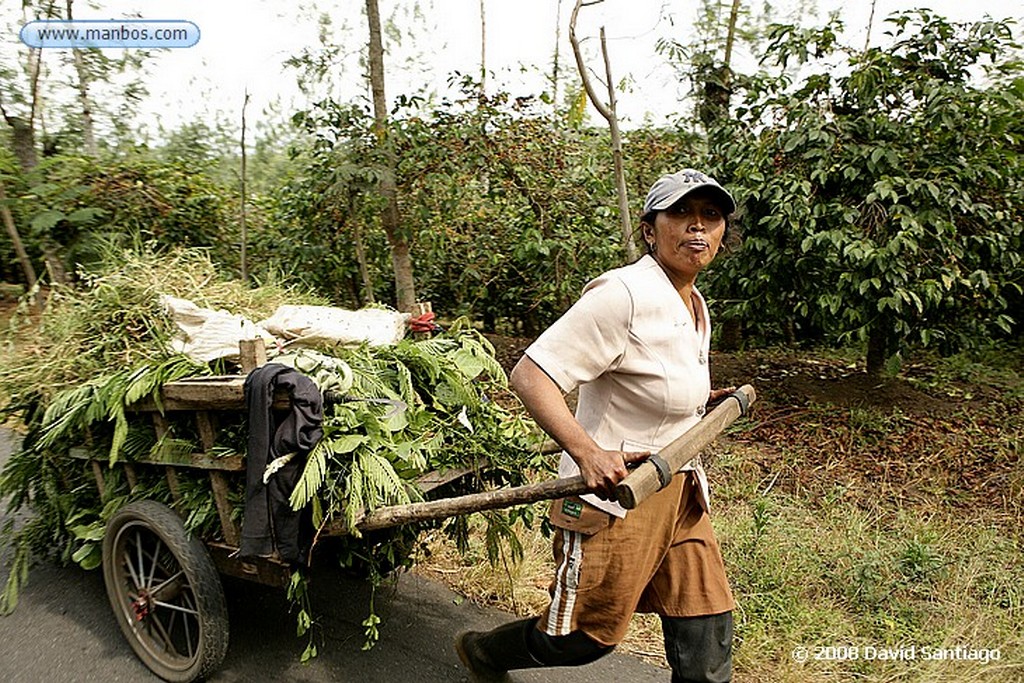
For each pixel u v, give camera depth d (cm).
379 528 259
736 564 379
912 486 488
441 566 393
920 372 766
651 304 216
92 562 327
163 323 320
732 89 825
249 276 792
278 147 1098
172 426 289
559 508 232
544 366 210
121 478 321
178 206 841
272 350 310
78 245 780
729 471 511
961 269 575
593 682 302
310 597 365
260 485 251
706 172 649
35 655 322
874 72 566
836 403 638
